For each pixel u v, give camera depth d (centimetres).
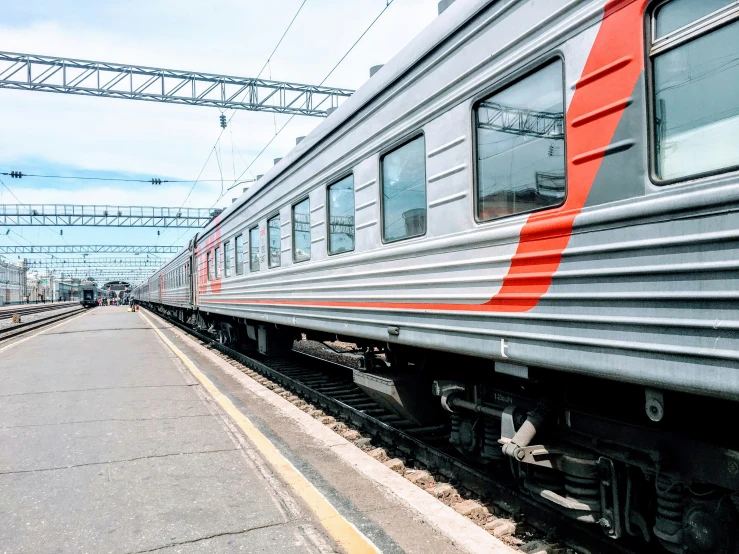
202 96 1712
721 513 253
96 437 524
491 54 336
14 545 312
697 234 220
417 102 414
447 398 430
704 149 222
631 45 248
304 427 557
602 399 333
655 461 272
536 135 306
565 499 318
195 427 560
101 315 3541
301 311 661
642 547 316
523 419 350
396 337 449
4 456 469
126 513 353
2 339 1703
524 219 312
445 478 436
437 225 392
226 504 366
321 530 327
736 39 212
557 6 287
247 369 986
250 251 916
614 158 257
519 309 314
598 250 263
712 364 214
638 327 244
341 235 556
